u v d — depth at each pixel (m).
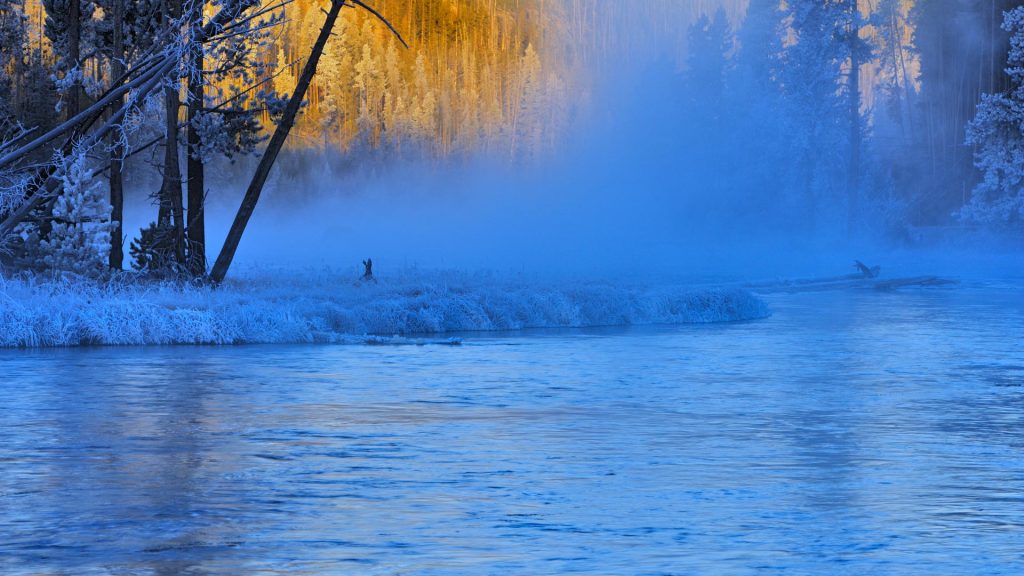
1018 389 25.53
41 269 42.19
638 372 28.48
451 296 42.53
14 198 41.34
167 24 43.62
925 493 14.52
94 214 42.22
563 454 17.25
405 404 22.58
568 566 11.05
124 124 42.19
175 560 11.22
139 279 43.72
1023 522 12.95
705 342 36.56
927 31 142.38
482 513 13.31
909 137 156.00
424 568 10.95
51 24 49.09
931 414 21.75
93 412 21.16
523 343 35.78
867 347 35.31
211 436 18.64
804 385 26.16
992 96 108.31
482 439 18.58
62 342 33.34
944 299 59.62
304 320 35.94
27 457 16.69
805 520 13.02
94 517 13.00
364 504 13.74
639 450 17.61
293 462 16.45
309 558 11.30
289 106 45.69
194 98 48.06
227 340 34.69
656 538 12.15
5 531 12.33
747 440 18.64
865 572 10.92
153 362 29.41
